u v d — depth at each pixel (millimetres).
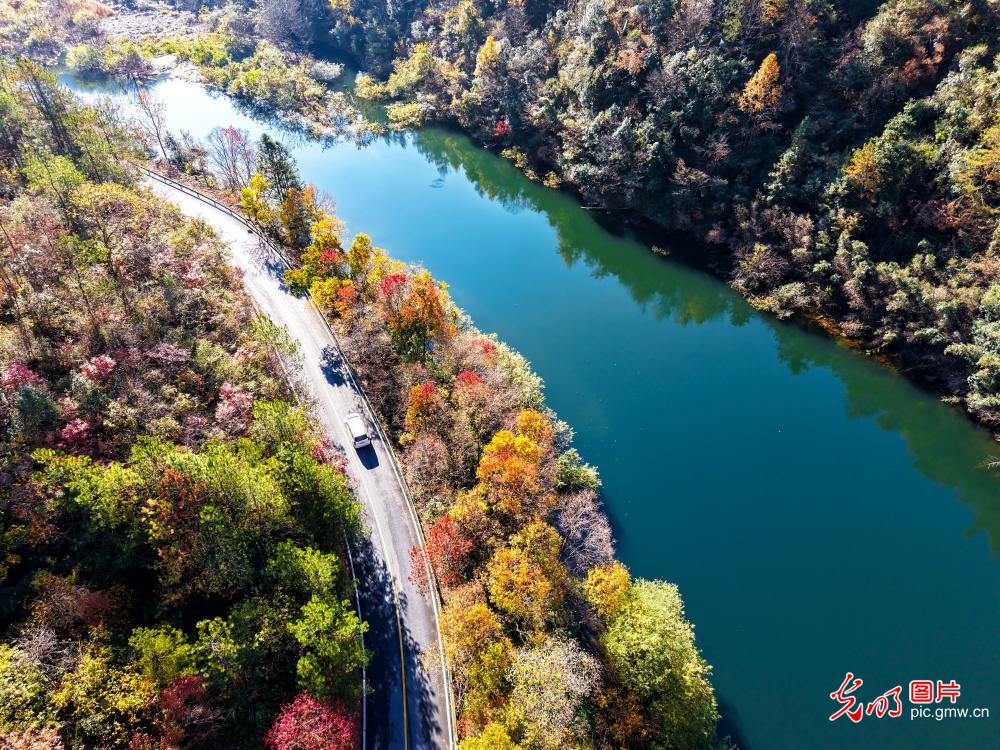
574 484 78438
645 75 134750
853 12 120562
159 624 51531
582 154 146500
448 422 77688
